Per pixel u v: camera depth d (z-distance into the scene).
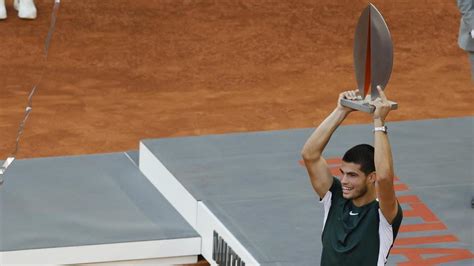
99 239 26.30
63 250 25.88
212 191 27.69
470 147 31.06
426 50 44.81
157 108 37.25
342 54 44.00
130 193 29.39
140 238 26.52
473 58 27.69
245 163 29.70
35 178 29.91
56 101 37.53
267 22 47.56
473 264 23.98
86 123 35.62
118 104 37.56
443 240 25.14
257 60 42.88
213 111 37.09
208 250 26.61
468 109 38.00
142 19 47.00
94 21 46.34
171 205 28.77
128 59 42.25
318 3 50.34
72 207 28.14
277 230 25.66
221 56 43.16
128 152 32.44
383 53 18.75
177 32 45.72
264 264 23.94
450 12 49.75
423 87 40.19
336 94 39.25
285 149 30.94
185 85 39.75
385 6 50.41
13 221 27.06
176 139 31.30
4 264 25.55
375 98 19.09
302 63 42.72
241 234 25.33
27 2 45.75
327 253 19.36
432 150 30.80
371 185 19.02
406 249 24.62
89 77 40.12
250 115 36.78
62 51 42.72
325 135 19.42
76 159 31.50
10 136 34.12
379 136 18.59
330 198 19.53
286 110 37.38
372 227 18.91
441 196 27.64
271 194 27.72
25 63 41.19
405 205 27.03
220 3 49.84
